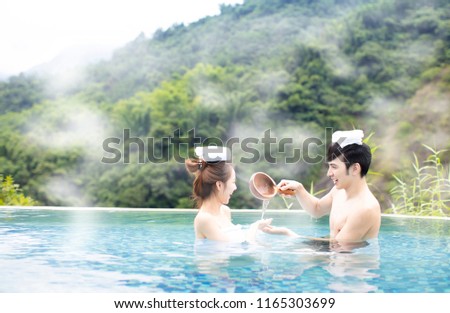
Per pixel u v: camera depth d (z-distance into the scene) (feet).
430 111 50.90
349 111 54.34
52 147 56.75
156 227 12.05
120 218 14.75
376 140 50.60
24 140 57.11
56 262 7.48
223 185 9.34
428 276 6.56
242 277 6.43
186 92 59.00
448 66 53.88
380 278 6.44
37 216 15.48
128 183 53.21
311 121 54.60
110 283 6.21
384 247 8.68
